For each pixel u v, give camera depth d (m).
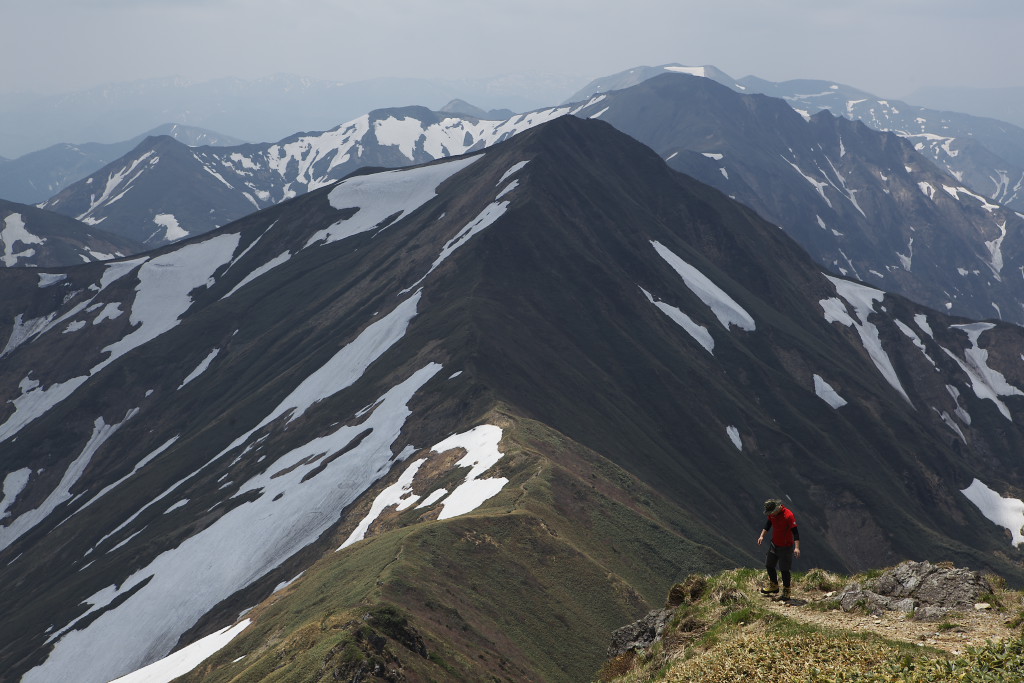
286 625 67.38
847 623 19.56
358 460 114.62
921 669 15.19
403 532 74.00
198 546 111.62
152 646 96.12
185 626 97.31
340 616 56.19
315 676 48.56
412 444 113.25
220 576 103.62
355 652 49.38
